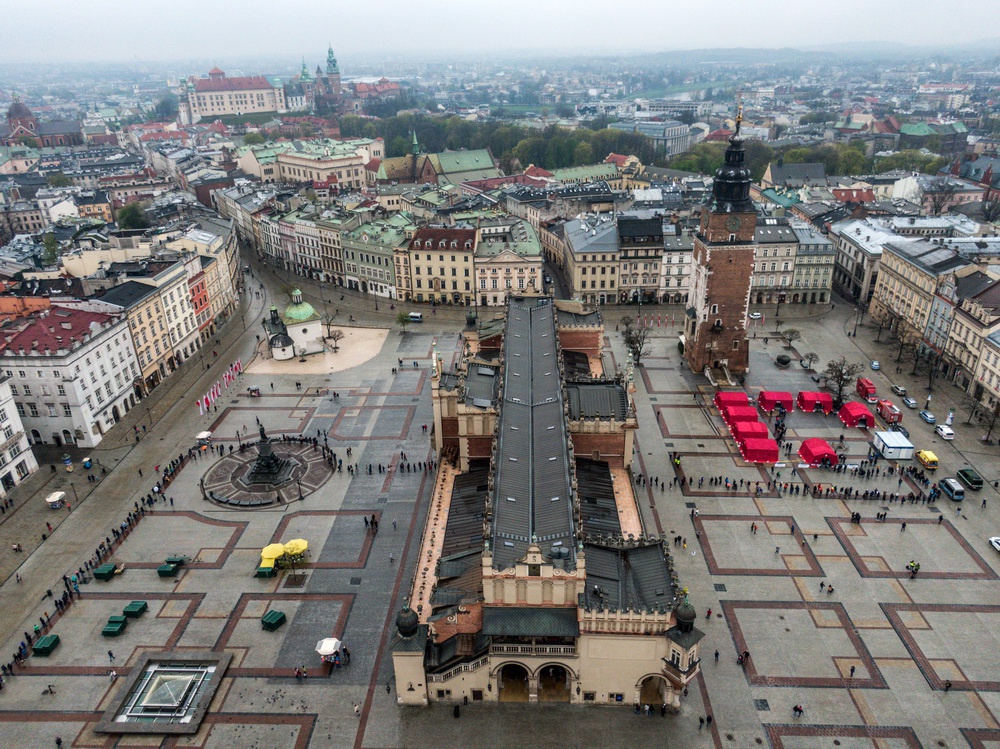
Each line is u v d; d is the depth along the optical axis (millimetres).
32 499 126250
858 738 78625
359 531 115188
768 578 102688
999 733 78875
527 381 121562
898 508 117938
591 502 105188
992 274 163875
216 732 80938
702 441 140000
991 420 146000
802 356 179000
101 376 148375
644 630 76812
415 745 78688
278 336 182000
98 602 101062
